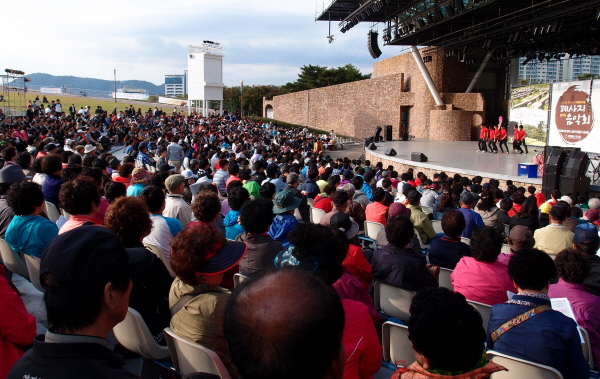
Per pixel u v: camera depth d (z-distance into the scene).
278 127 46.88
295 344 0.94
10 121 24.06
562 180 13.36
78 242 1.42
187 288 2.50
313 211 6.84
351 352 2.12
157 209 4.12
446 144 29.44
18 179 5.36
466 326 1.75
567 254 3.28
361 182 8.21
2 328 2.26
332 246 2.45
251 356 0.97
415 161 19.67
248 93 84.31
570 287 3.26
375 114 41.12
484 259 3.51
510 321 2.64
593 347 3.14
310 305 0.98
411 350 2.97
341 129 47.75
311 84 75.94
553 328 2.53
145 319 2.88
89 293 1.38
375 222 6.16
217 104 64.44
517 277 2.72
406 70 37.94
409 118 37.44
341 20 29.72
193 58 53.09
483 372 1.79
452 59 33.16
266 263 3.58
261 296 1.02
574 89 17.52
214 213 4.16
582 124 17.25
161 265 2.98
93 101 65.19
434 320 1.76
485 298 3.46
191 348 2.27
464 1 19.83
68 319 1.38
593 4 14.48
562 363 2.55
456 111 31.83
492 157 21.48
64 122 25.05
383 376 3.13
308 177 9.34
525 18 19.89
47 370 1.33
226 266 2.44
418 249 5.16
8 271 4.39
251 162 14.77
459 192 8.80
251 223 3.61
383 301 3.83
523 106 26.02
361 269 3.75
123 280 1.50
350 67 76.88
